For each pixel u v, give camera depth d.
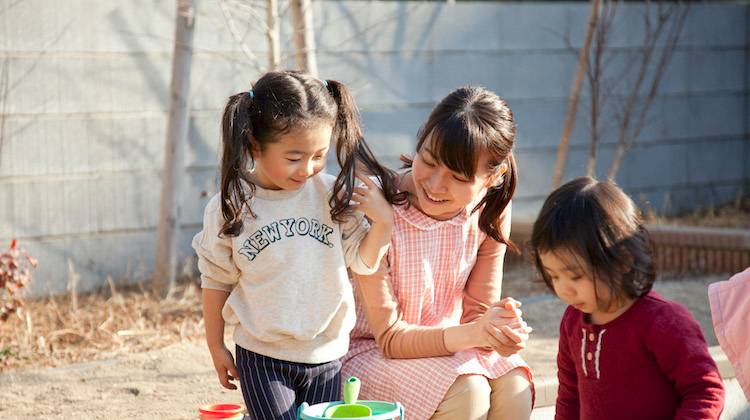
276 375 3.08
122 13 6.55
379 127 7.62
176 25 6.14
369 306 3.25
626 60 8.89
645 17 8.32
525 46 8.34
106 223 6.58
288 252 3.08
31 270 6.29
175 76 6.13
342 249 3.18
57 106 6.35
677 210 9.43
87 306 5.99
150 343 5.18
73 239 6.46
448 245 3.30
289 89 2.98
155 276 6.21
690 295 6.15
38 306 5.99
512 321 3.03
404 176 3.35
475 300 3.41
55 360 4.90
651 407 2.71
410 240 3.26
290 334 3.06
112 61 6.53
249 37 7.01
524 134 8.38
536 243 2.73
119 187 6.62
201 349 4.93
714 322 3.20
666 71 9.25
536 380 3.82
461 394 3.09
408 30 7.72
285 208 3.11
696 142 9.52
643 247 2.67
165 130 6.77
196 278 6.75
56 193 6.38
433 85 7.88
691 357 2.62
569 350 2.91
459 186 3.07
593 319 2.81
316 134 2.99
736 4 9.73
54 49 6.31
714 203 9.70
